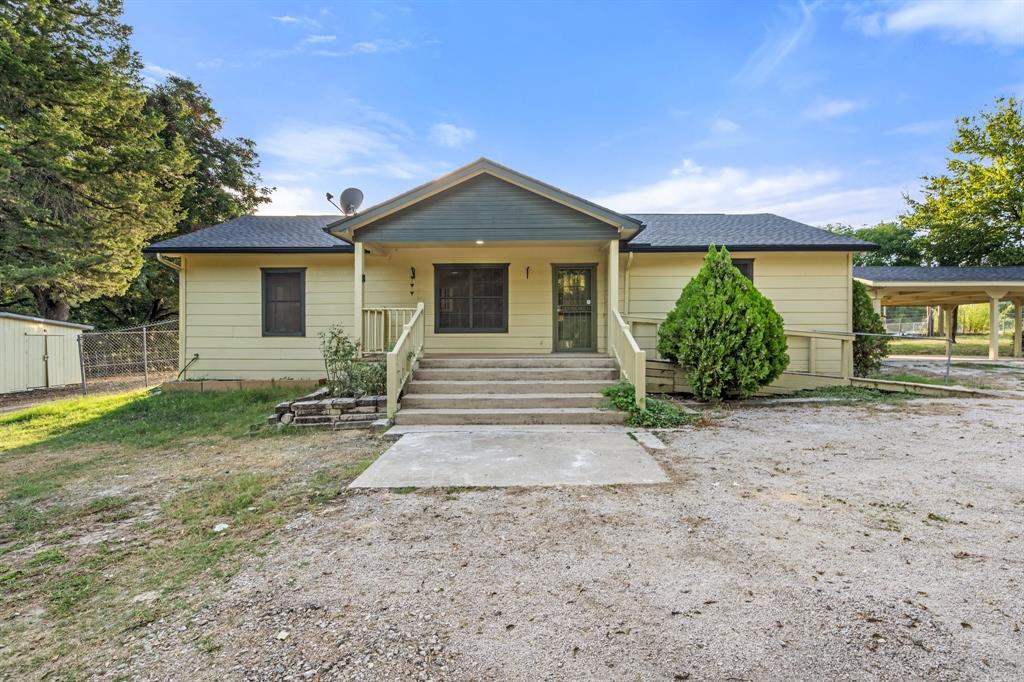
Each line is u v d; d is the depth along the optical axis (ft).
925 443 16.90
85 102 45.37
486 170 26.11
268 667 5.86
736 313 24.91
